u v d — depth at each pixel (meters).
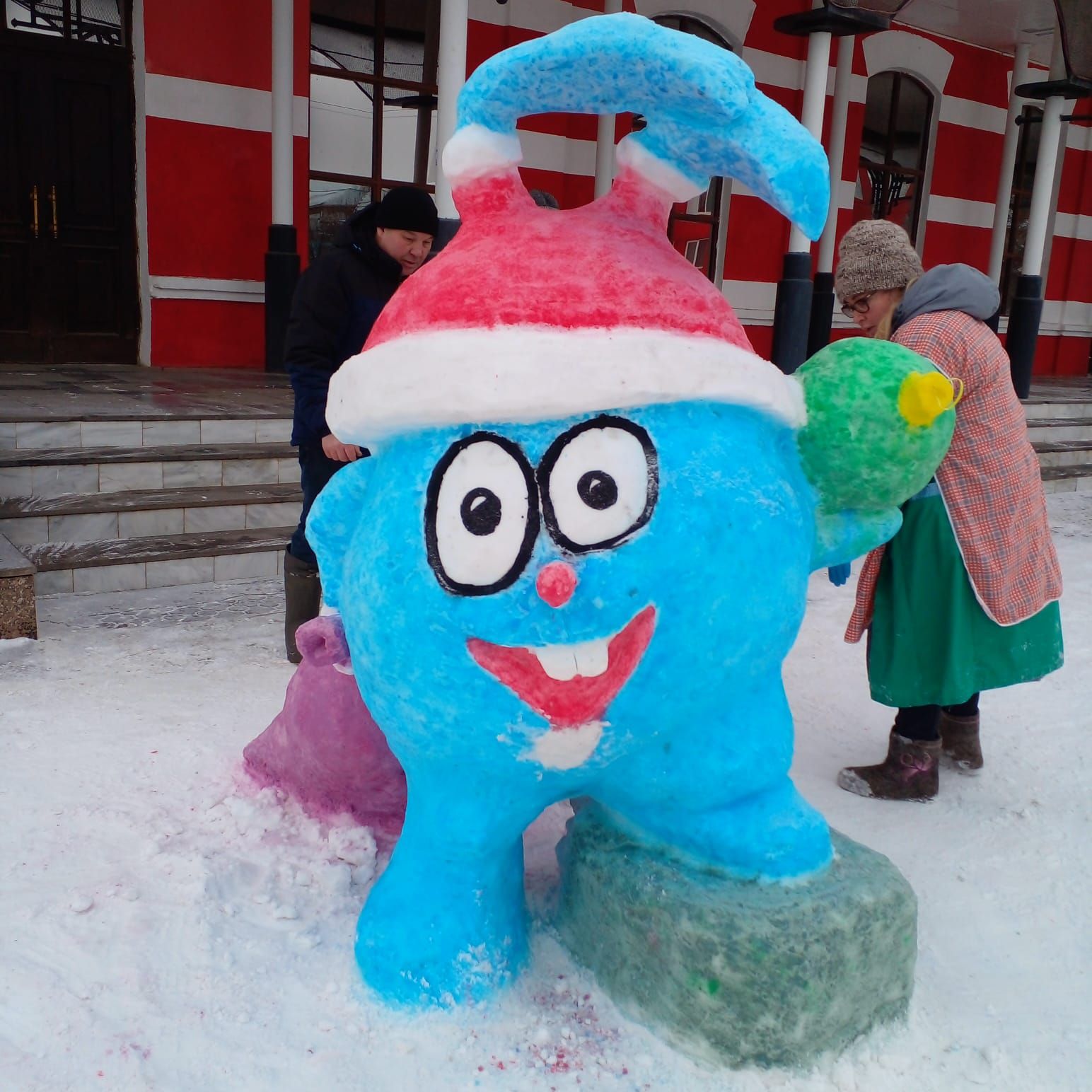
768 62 11.11
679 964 1.78
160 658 3.81
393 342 1.64
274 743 2.62
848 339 1.90
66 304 8.30
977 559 2.73
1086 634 4.72
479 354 1.53
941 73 12.41
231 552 4.89
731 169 1.65
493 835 1.85
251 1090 1.70
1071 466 9.07
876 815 2.87
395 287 3.58
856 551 1.93
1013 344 10.54
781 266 11.75
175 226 8.34
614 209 1.71
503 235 1.66
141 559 4.68
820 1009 1.74
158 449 5.37
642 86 1.58
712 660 1.63
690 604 1.58
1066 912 2.40
